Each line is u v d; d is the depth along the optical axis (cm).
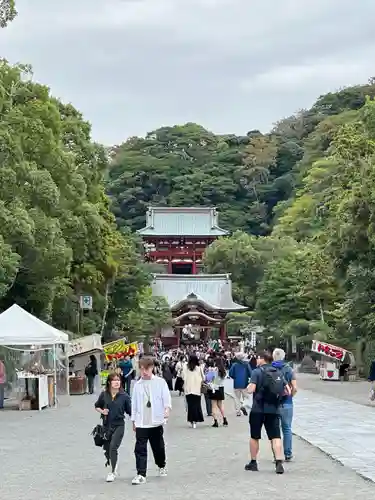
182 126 17188
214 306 9494
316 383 4609
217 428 2214
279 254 9869
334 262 3984
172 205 14175
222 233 11888
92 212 4512
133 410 1273
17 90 3856
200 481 1263
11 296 3944
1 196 3256
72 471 1412
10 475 1368
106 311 6016
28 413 2725
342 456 1519
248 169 14875
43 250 3525
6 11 3141
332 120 12088
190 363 2238
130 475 1357
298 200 10631
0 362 2944
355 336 4891
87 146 4912
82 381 3819
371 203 3525
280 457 1341
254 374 1355
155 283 10056
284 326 6619
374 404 2912
